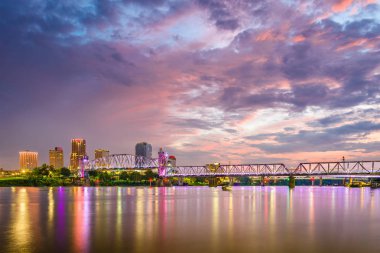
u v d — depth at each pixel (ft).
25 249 195.21
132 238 224.33
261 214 360.69
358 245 206.59
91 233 241.76
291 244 208.74
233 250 194.39
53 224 284.82
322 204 498.28
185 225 279.69
